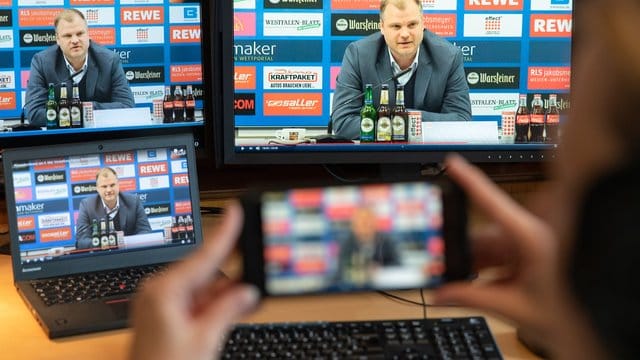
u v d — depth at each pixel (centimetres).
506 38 143
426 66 141
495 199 47
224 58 140
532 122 145
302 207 74
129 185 131
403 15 140
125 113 148
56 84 145
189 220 134
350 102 142
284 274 74
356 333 100
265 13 140
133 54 146
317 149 143
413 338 99
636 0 28
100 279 125
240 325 101
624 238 27
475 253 61
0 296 126
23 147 132
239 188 170
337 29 141
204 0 146
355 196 75
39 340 108
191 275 44
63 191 127
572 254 29
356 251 74
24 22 142
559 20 143
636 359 27
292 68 141
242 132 142
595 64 29
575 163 29
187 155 134
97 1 144
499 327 110
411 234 74
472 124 144
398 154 143
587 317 28
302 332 100
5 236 155
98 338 108
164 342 42
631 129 28
